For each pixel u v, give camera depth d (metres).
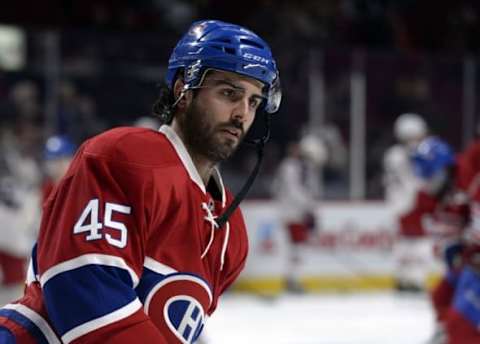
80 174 2.76
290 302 14.93
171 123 3.07
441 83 16.16
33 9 17.89
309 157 15.11
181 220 2.88
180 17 18.70
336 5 19.69
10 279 8.73
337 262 16.03
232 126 2.98
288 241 15.66
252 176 3.23
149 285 2.84
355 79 15.63
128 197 2.74
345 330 12.70
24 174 12.45
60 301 2.62
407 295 15.63
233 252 3.32
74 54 13.75
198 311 2.98
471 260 7.53
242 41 2.96
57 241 2.70
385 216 16.23
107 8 18.41
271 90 3.09
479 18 21.44
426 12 21.02
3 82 13.28
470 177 7.86
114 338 2.60
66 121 13.68
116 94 14.09
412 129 14.83
